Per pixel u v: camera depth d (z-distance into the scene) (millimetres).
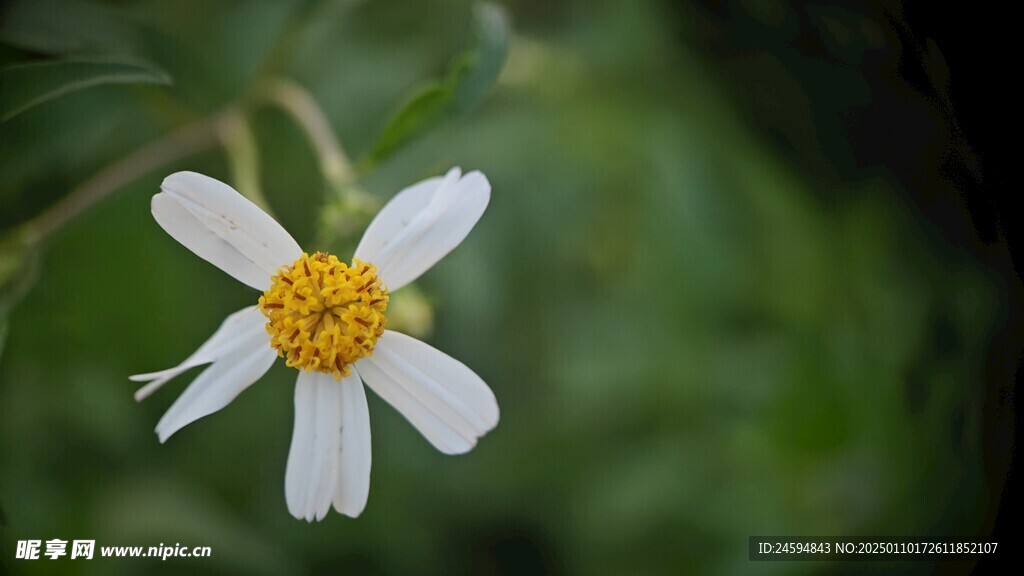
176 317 204
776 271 205
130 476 200
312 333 167
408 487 208
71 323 201
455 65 181
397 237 168
